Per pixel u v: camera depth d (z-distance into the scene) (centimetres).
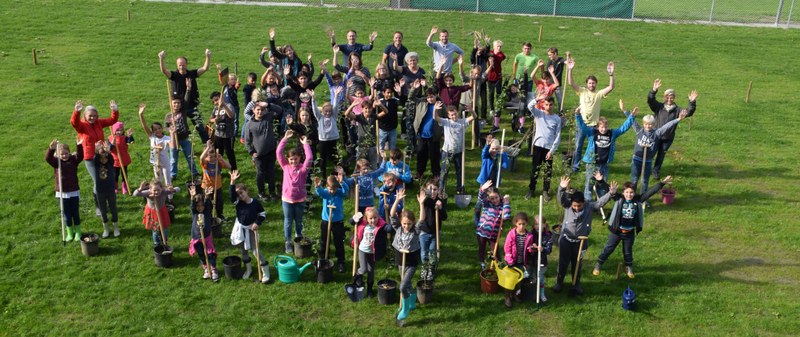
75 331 1195
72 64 2555
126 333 1194
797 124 2212
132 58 2652
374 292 1322
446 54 2123
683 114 1698
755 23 3550
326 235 1362
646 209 1662
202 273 1373
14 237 1470
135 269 1381
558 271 1315
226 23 3142
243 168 1825
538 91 1867
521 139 1933
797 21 3625
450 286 1351
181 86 1891
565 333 1222
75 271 1365
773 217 1628
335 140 1667
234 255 1409
